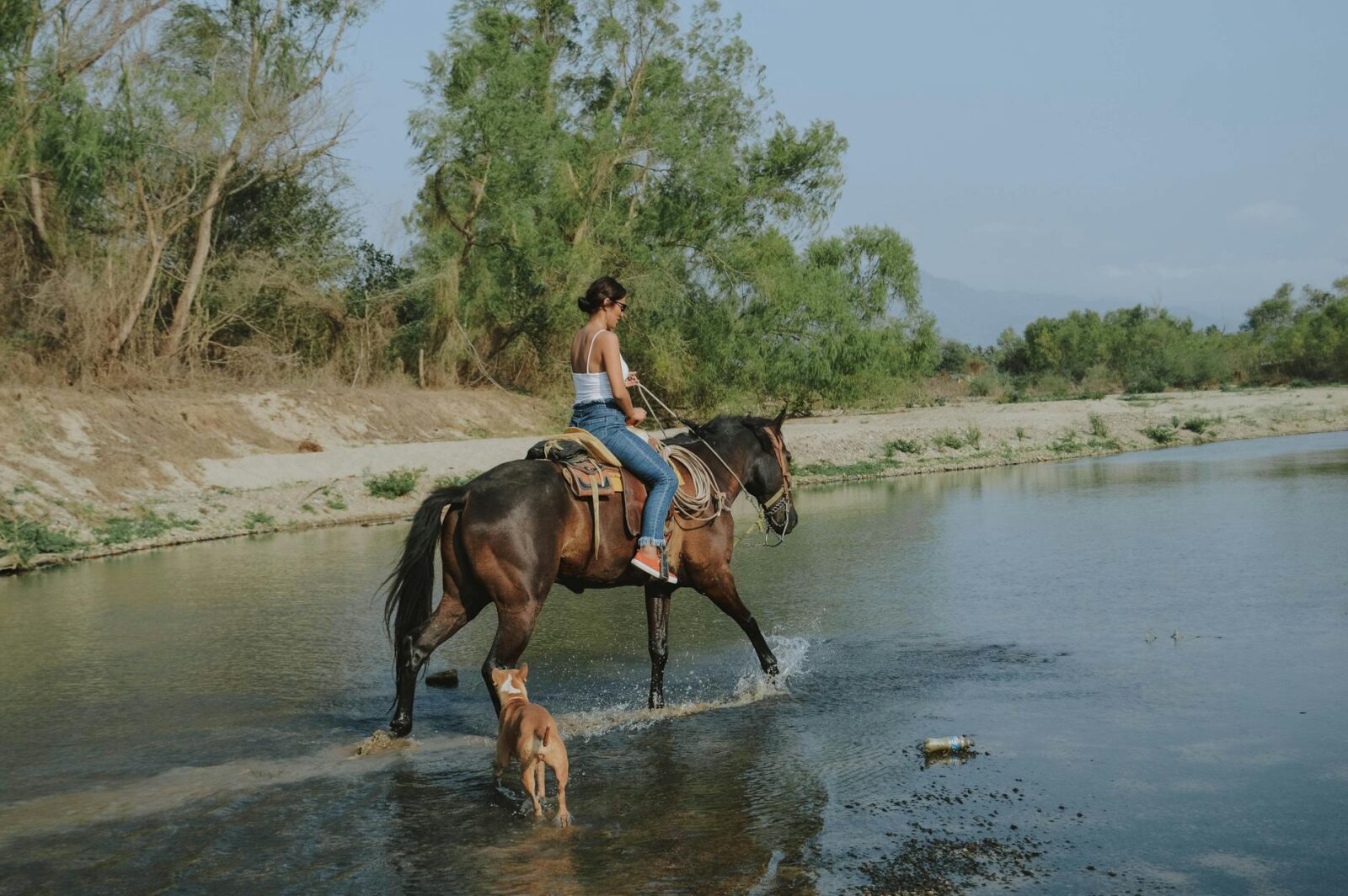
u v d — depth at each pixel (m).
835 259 40.84
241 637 10.08
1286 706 7.02
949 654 8.76
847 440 29.33
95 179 24.48
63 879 4.89
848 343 37.06
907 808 5.54
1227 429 36.88
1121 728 6.70
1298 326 71.62
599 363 7.09
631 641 9.70
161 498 18.75
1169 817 5.32
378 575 13.41
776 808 5.58
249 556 15.24
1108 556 13.32
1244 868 4.74
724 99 39.12
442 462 23.61
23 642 10.00
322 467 22.23
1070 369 69.75
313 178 30.83
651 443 7.57
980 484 23.62
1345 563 12.05
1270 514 16.52
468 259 34.50
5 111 23.84
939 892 4.58
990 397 57.66
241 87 27.95
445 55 33.56
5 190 24.47
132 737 7.03
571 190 35.62
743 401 37.38
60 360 23.80
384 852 5.14
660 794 5.84
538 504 6.61
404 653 6.72
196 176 27.00
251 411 25.31
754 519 17.98
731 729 6.97
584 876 4.82
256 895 4.70
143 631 10.39
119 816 5.64
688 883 4.73
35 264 25.22
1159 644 8.77
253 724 7.30
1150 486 21.59
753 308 37.06
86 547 15.65
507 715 5.75
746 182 38.62
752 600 11.38
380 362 32.44
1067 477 24.38
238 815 5.63
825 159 38.38
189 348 27.20
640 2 38.44
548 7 40.22
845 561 13.71
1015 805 5.53
